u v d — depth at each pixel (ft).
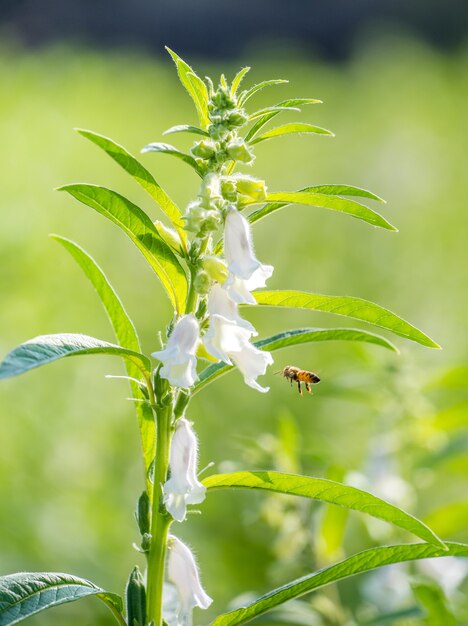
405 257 44.70
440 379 22.40
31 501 25.93
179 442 10.67
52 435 28.07
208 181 10.37
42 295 31.94
